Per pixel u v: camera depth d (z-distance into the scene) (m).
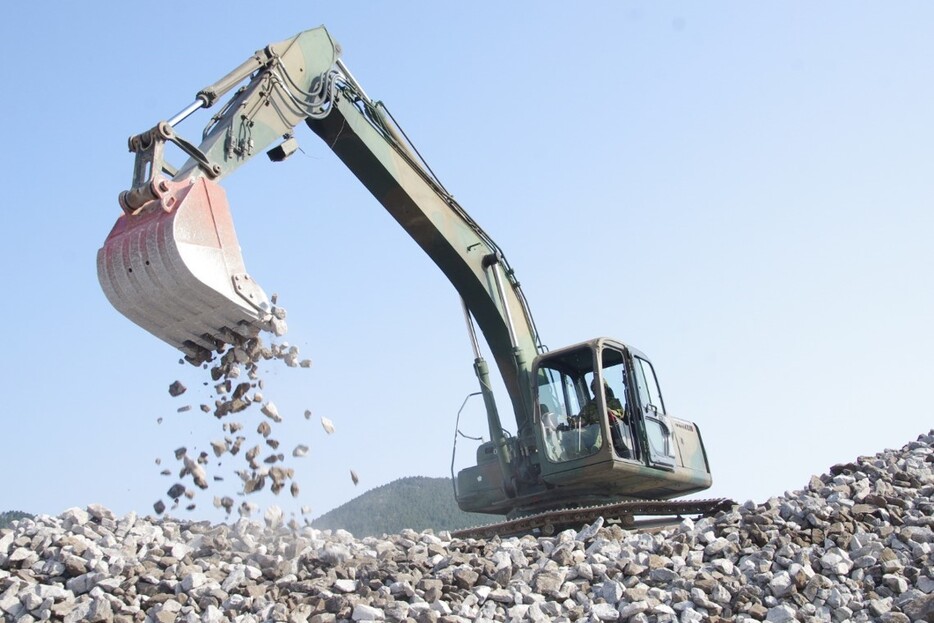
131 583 7.45
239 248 8.15
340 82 11.09
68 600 7.18
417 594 7.76
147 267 7.65
